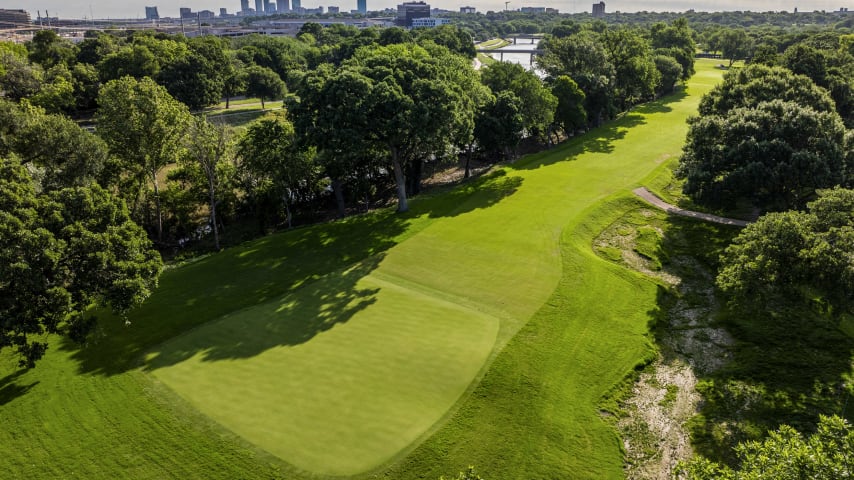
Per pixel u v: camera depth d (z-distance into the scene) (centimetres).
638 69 8975
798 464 1353
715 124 4366
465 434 2128
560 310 3059
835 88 6681
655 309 3158
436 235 4206
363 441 2067
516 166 6106
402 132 4469
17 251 2331
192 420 2214
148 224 5125
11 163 2822
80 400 2397
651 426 2277
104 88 4638
